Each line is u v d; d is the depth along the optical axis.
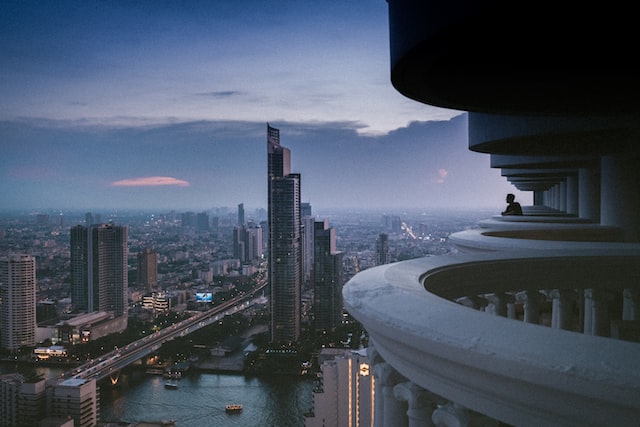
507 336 3.11
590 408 2.59
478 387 3.12
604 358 2.68
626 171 13.74
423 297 4.26
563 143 12.20
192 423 80.44
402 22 5.28
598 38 5.43
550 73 6.34
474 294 6.68
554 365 2.63
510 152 13.66
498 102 6.83
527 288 7.10
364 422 52.62
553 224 15.09
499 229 13.27
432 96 6.46
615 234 13.72
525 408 2.93
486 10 4.45
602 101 7.03
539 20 4.96
